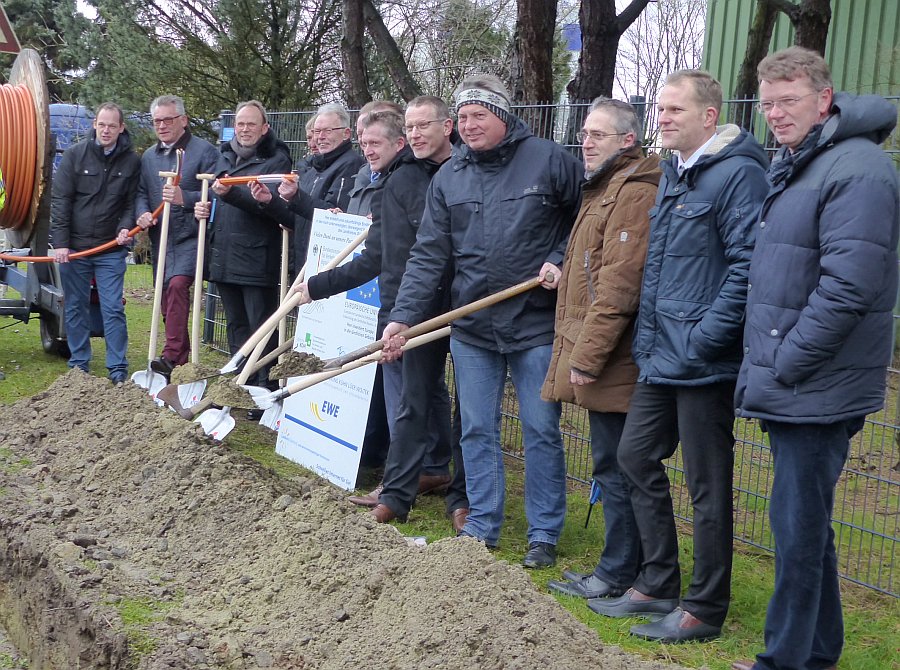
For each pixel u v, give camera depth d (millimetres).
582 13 8109
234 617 3475
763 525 5297
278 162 7070
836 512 5410
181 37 14023
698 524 3855
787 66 3164
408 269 4844
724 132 3750
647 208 4031
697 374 3680
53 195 7938
